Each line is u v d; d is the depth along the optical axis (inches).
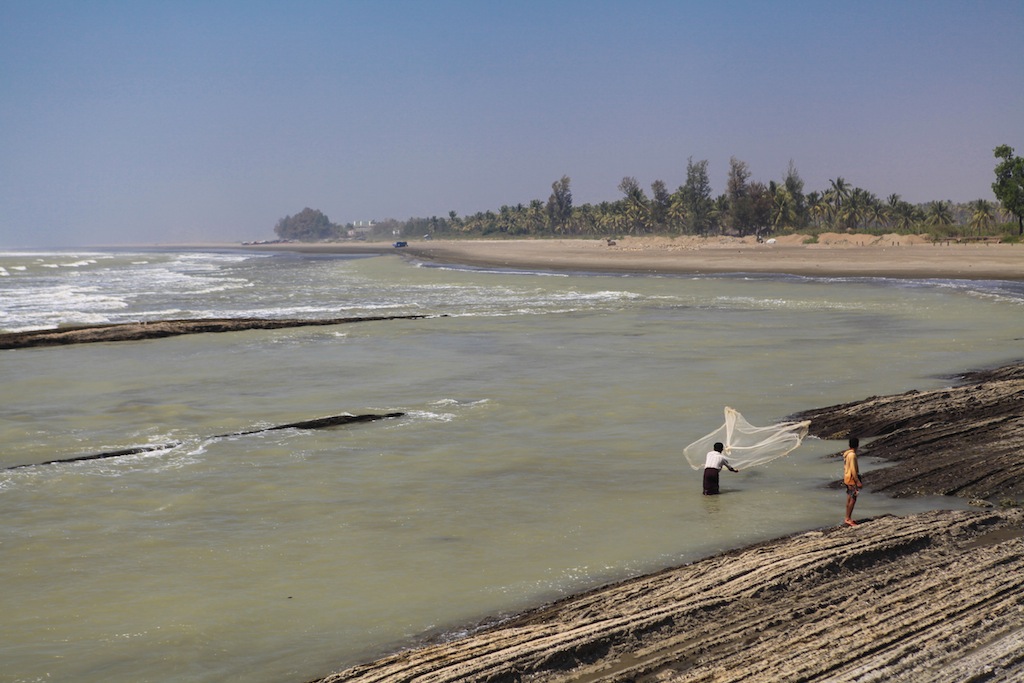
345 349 1360.7
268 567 477.7
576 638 352.8
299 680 351.3
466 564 476.7
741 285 2682.1
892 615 358.6
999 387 839.1
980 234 5152.6
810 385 976.9
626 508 572.1
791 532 516.7
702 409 870.4
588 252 5954.7
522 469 671.1
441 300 2314.2
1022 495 556.1
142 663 368.5
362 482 642.8
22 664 368.2
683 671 322.7
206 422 859.4
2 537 532.1
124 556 498.0
